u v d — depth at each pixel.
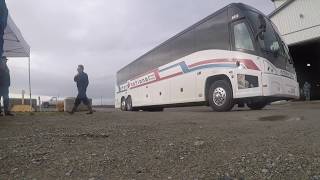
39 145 5.54
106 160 4.69
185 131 6.80
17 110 18.27
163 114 12.12
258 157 4.64
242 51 12.56
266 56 12.18
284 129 6.79
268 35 12.73
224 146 5.30
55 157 4.84
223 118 9.62
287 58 13.27
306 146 5.16
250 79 12.25
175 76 16.30
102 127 7.60
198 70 14.51
